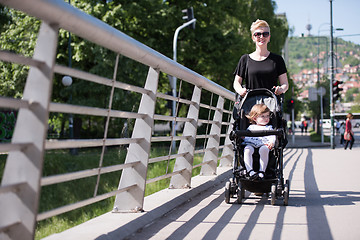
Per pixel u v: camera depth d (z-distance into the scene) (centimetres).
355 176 836
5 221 254
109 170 368
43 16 249
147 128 438
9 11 2319
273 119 550
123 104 2295
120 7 2497
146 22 2727
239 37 3158
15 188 247
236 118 560
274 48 3847
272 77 605
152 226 410
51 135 1414
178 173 611
